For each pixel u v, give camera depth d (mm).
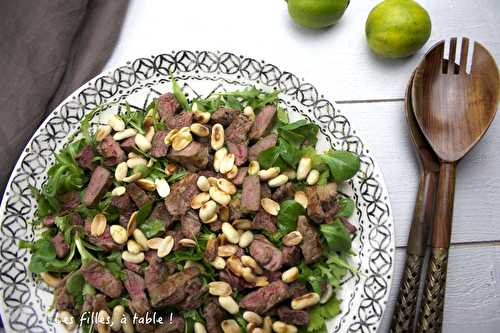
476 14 617
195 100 571
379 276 551
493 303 589
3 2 583
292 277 530
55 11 582
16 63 578
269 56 605
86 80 589
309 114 572
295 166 553
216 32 606
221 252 534
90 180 549
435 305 546
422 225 559
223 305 527
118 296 533
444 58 601
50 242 538
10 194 544
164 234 544
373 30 577
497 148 600
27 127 575
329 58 605
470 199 595
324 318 548
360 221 561
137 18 605
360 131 598
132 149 552
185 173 554
